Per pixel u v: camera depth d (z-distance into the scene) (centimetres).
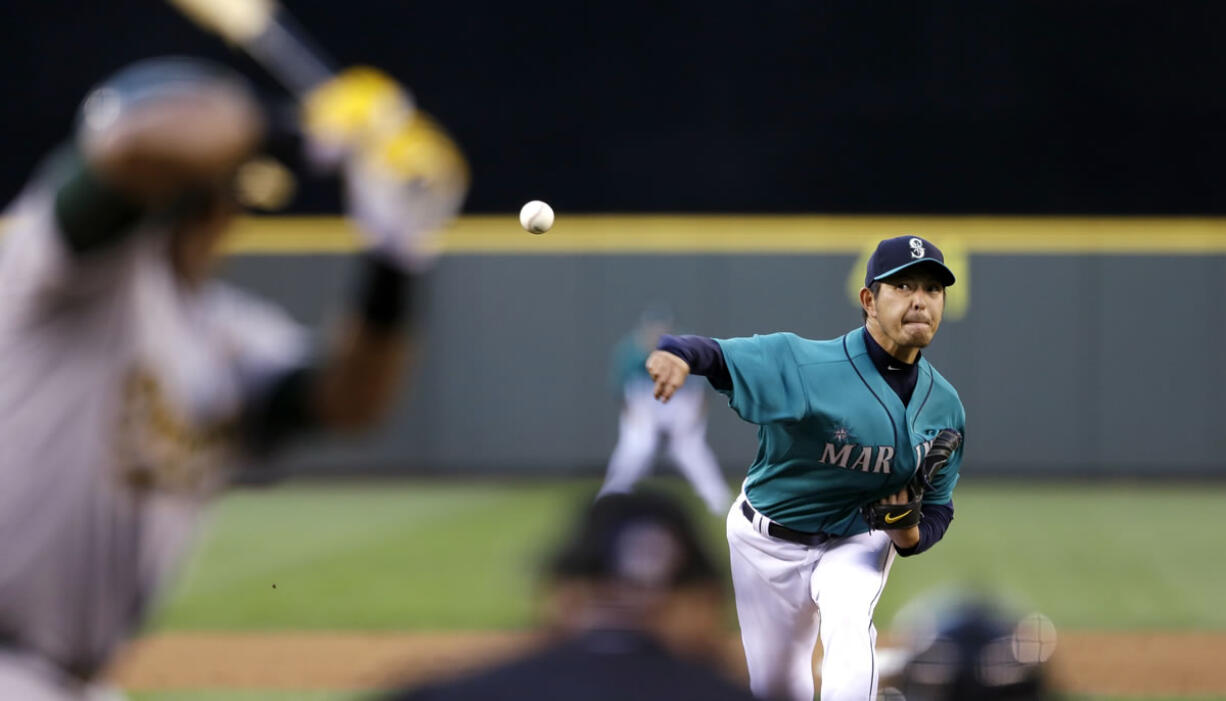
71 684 771
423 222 678
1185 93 6525
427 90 6744
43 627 746
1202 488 6131
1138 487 6175
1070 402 6359
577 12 6725
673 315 6519
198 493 800
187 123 579
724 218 6650
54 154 6712
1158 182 6538
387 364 784
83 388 697
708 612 669
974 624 812
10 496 705
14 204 6719
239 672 3003
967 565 4238
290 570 4200
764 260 6488
